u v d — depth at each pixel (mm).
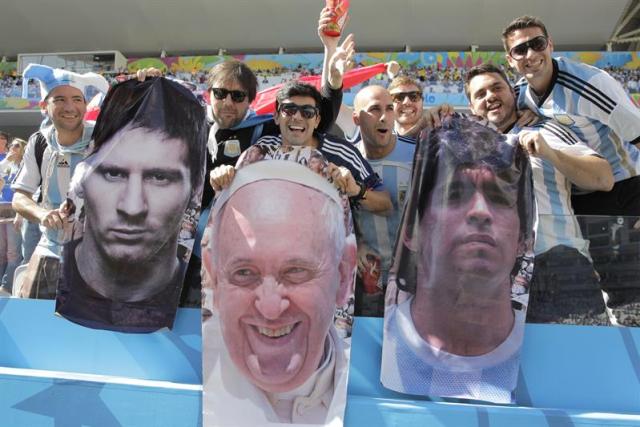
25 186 2961
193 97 2500
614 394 2172
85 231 2447
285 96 2496
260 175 2256
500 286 2223
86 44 18297
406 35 17047
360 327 2309
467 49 17359
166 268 2402
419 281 2264
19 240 2797
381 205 2432
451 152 2324
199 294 2406
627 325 2229
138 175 2451
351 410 2105
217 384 2137
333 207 2236
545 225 2326
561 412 2041
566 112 2721
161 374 2357
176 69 17641
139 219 2428
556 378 2199
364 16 16453
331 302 2188
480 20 16188
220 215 2256
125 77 2514
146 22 17266
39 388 2225
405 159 2838
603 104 2637
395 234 2434
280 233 2211
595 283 2266
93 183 2461
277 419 2098
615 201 2734
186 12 16781
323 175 2248
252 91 2785
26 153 3020
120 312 2385
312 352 2152
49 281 2580
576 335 2232
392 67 3838
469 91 2906
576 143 2641
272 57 17000
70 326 2445
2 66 18094
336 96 2805
